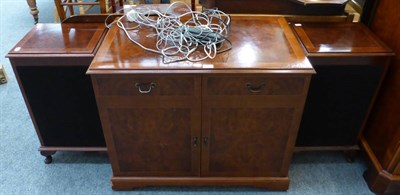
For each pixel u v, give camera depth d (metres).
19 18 3.23
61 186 1.57
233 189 1.57
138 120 1.31
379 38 1.50
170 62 1.18
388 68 1.43
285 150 1.41
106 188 1.57
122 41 1.33
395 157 1.40
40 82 1.39
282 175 1.51
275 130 1.35
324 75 1.39
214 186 1.57
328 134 1.60
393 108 1.40
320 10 1.58
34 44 1.38
